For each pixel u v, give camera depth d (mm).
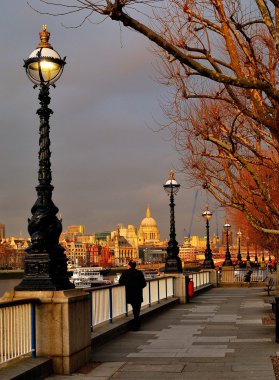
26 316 10820
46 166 11797
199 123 14375
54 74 11758
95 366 12117
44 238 11492
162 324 20250
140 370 11695
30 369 10055
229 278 49969
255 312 24406
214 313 24266
